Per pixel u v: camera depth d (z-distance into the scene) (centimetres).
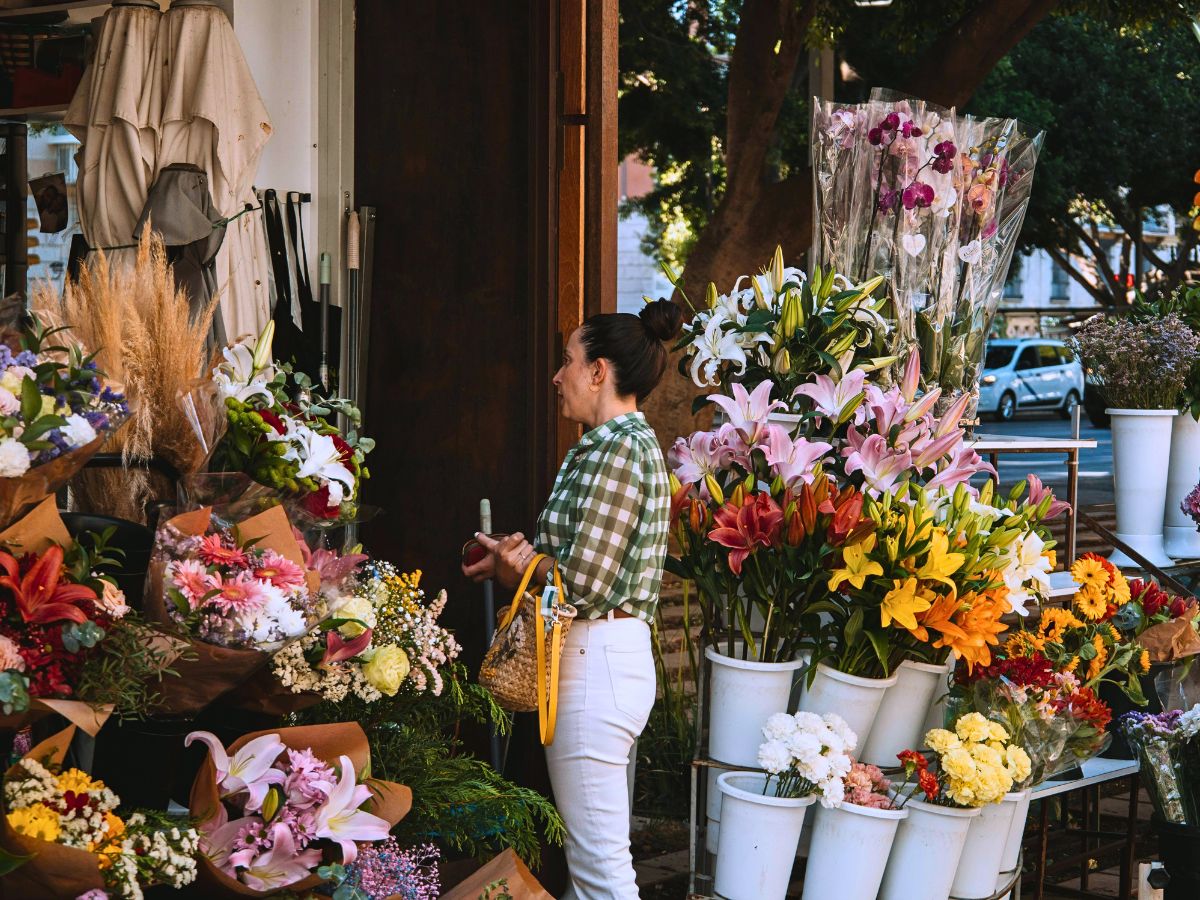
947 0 797
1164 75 1387
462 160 390
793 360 349
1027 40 1373
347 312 403
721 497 331
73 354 216
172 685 211
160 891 206
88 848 183
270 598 207
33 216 470
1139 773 392
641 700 281
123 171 373
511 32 381
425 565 397
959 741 323
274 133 418
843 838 312
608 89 367
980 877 336
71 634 192
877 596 321
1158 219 1819
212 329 368
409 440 399
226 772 210
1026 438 472
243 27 411
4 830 176
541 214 374
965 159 390
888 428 333
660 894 392
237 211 384
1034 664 336
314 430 267
